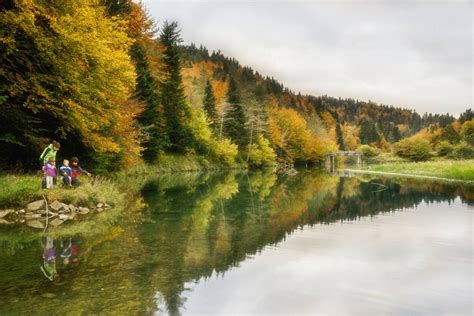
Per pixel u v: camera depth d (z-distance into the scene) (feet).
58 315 16.29
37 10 50.65
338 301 18.83
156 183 96.27
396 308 18.07
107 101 66.33
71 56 53.98
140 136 124.36
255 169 233.76
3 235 32.24
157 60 150.82
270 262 25.38
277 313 17.38
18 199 42.14
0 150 58.29
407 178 136.05
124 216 43.52
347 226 39.19
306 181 118.52
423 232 36.37
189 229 36.42
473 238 33.40
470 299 19.17
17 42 48.98
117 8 102.32
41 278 21.06
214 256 26.63
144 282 20.88
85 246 28.71
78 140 66.59
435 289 20.59
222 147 214.07
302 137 344.49
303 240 32.35
